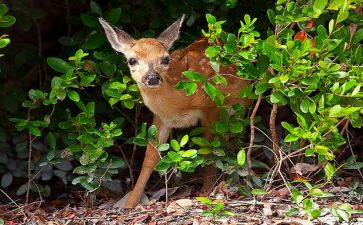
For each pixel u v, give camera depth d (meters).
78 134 11.41
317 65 9.59
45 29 15.18
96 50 12.80
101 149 10.82
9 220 10.60
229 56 9.88
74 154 11.98
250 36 9.54
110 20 12.33
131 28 14.40
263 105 14.89
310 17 9.57
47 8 15.02
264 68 9.80
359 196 10.64
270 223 9.26
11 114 12.95
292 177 11.23
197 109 11.62
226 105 11.84
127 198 11.52
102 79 12.83
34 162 12.25
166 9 13.38
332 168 9.74
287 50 9.38
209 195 11.02
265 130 12.84
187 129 13.17
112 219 10.36
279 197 10.48
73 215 10.70
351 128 14.36
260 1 13.29
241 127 10.91
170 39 11.54
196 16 13.30
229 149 11.70
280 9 10.23
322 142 9.80
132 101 11.50
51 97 10.91
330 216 9.47
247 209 10.03
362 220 9.36
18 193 11.50
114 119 12.71
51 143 11.51
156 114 11.62
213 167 11.85
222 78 9.96
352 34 10.71
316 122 9.50
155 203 11.13
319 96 9.83
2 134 12.41
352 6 9.42
